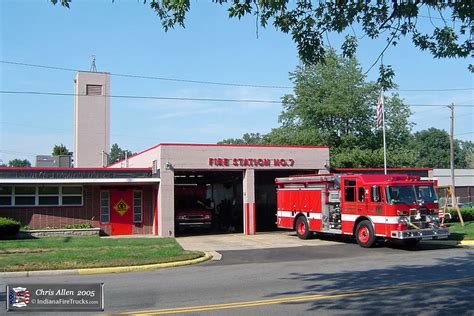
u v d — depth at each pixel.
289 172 30.94
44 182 24.23
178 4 7.30
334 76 49.09
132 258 15.92
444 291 10.25
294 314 8.34
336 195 22.39
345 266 14.84
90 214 26.00
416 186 19.94
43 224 25.17
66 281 12.52
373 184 20.17
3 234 21.56
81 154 48.09
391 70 8.98
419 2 7.82
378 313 8.37
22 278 13.34
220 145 26.42
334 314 8.32
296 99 50.09
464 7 7.65
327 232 22.64
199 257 17.05
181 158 25.62
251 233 27.17
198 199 29.70
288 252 19.09
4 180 23.67
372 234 20.16
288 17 8.43
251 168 27.06
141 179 25.22
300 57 8.72
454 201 30.11
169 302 9.45
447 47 8.59
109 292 10.66
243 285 11.49
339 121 49.81
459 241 21.45
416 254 17.92
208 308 8.84
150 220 27.08
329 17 8.34
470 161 96.69
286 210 25.67
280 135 49.97
